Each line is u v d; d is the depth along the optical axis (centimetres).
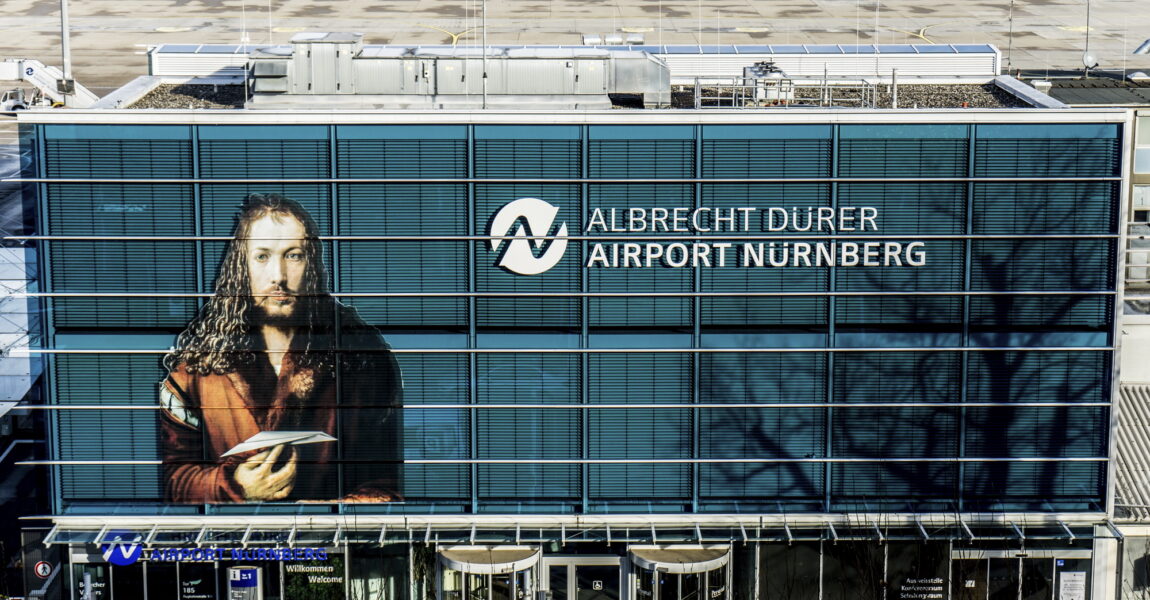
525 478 5672
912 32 15862
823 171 5388
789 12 16875
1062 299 5519
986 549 5734
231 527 5666
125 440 5606
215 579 5700
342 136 5341
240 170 5362
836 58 6988
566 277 5472
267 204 5400
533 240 5434
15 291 6456
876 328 5541
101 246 5419
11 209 10838
